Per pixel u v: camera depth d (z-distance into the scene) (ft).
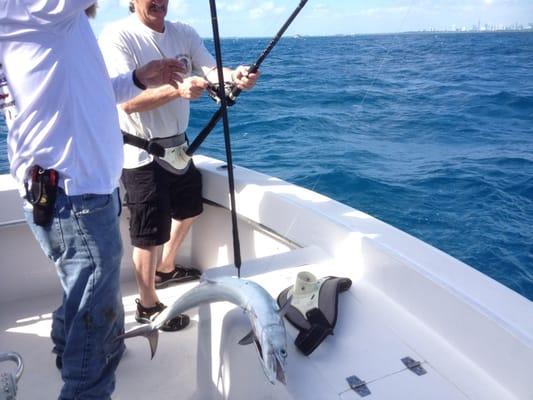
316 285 5.17
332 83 37.91
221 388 5.19
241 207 7.66
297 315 4.87
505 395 3.94
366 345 4.57
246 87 6.77
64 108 4.22
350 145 21.30
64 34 4.08
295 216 6.73
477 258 11.46
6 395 4.16
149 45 6.79
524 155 19.65
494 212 13.94
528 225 13.16
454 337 4.50
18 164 4.39
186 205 7.72
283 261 6.02
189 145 7.28
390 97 32.78
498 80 40.01
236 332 4.92
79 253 4.62
